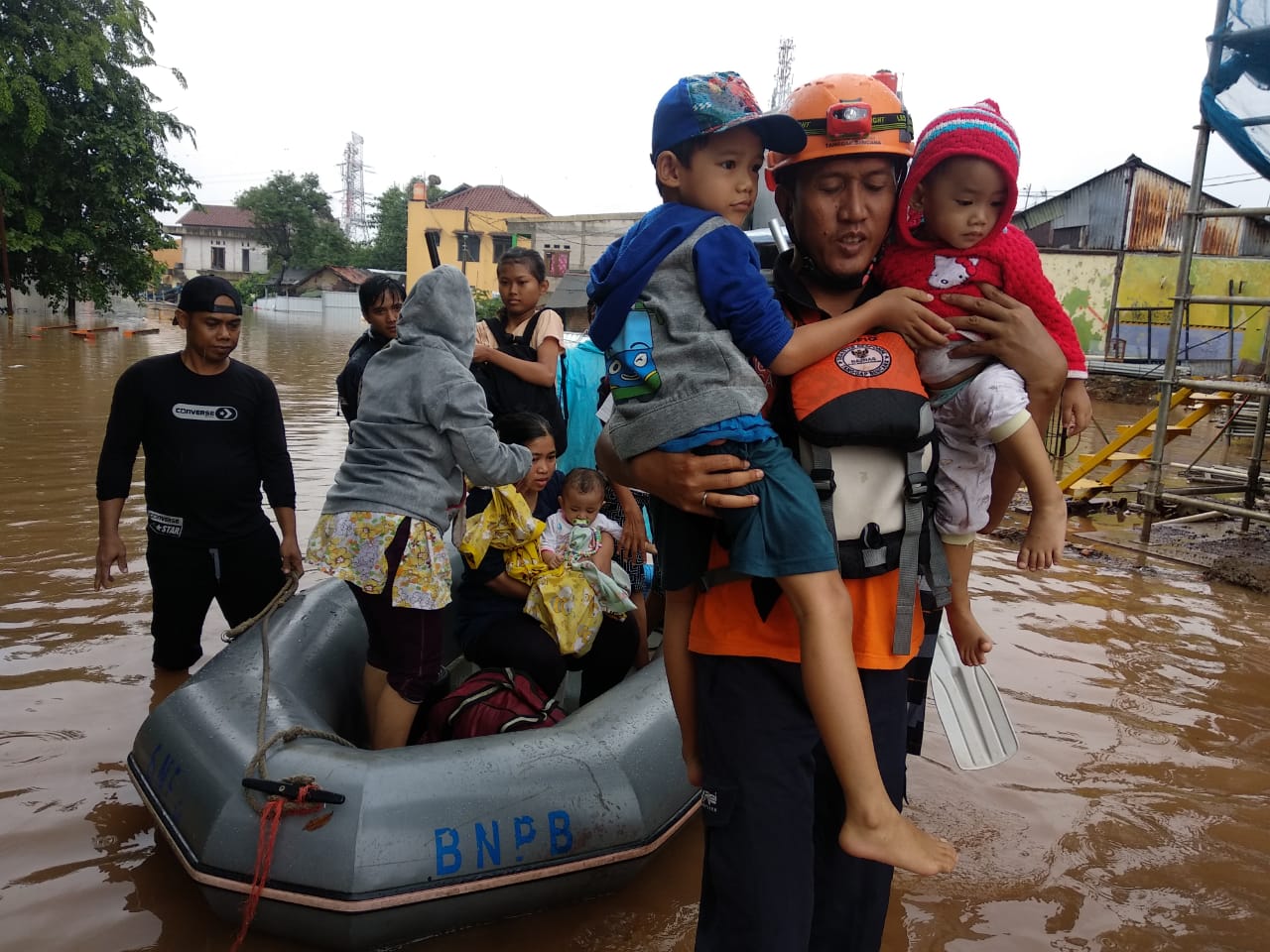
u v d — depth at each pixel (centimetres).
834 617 168
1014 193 181
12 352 1697
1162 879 295
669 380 175
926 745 386
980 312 184
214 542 388
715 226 179
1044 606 576
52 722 363
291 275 6525
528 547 343
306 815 245
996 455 205
